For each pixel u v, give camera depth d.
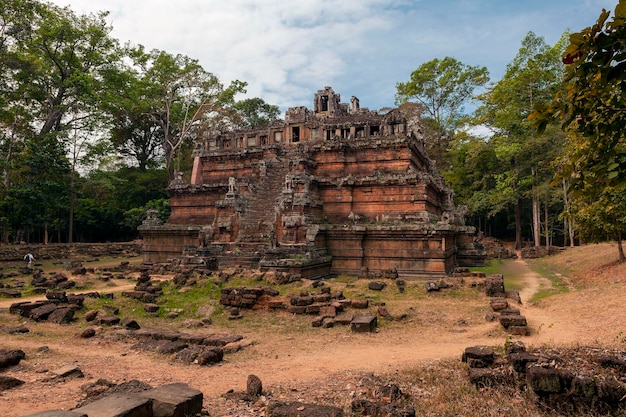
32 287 27.47
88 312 20.00
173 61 62.31
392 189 35.41
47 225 59.94
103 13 58.38
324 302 21.11
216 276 26.38
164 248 42.34
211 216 44.19
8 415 8.70
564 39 52.81
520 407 8.68
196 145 57.38
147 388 9.70
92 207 64.62
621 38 5.64
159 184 74.31
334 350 14.84
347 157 39.97
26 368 12.54
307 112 47.06
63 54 56.78
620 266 29.12
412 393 9.87
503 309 18.59
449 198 42.75
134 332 17.03
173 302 23.28
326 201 37.09
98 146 58.22
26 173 51.16
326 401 9.43
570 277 33.41
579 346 11.37
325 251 33.16
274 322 19.67
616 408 8.14
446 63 66.19
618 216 28.53
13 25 49.53
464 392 9.52
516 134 56.97
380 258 32.38
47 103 57.06
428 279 29.97
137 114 67.62
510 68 56.03
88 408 7.35
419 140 43.84
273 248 30.38
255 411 8.95
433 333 17.03
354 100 55.25
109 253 56.12
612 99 6.79
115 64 61.56
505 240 80.56
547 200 58.03
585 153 7.22
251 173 46.06
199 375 12.04
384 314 19.25
